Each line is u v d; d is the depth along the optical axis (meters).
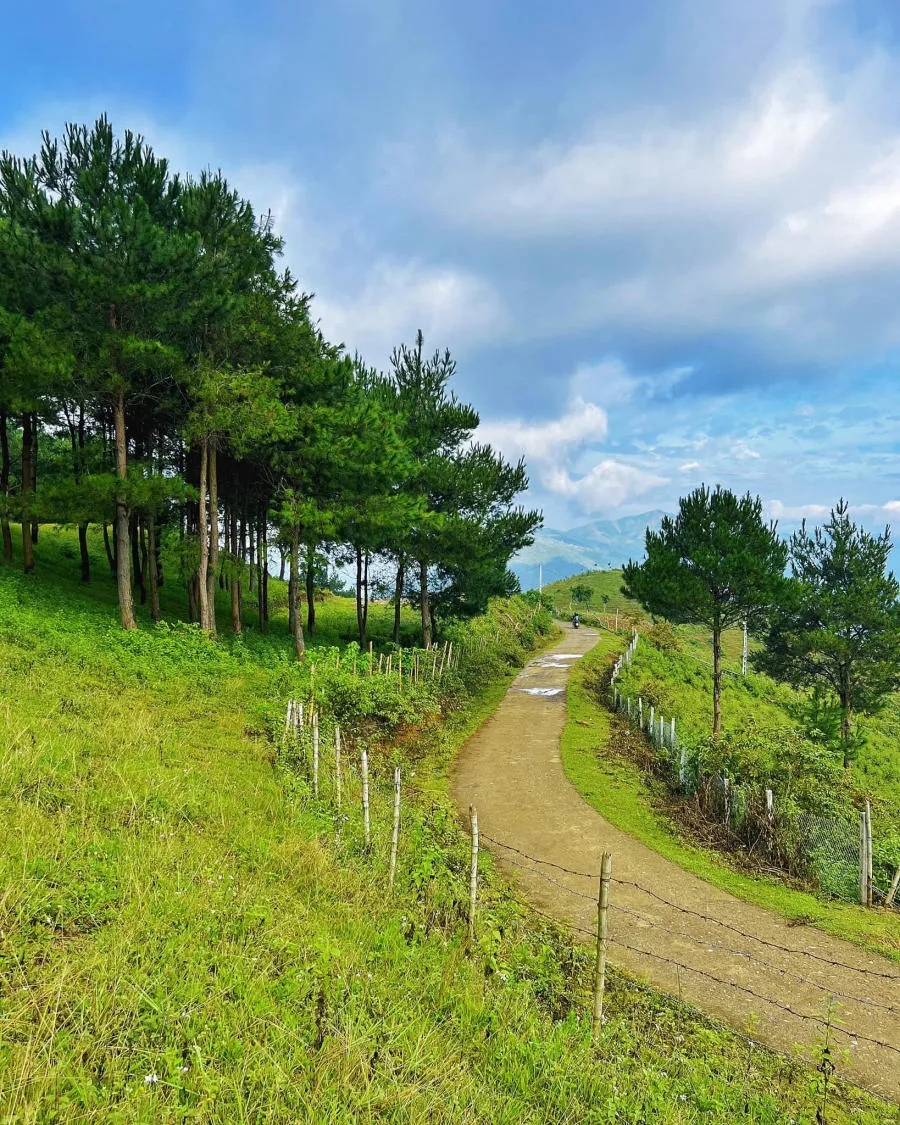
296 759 12.82
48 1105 3.50
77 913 5.36
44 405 22.91
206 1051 4.23
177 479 21.94
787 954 9.00
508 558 34.41
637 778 17.02
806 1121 5.47
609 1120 4.75
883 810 14.00
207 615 24.62
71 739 9.64
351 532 27.98
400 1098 4.28
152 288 19.58
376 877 8.33
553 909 9.93
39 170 21.73
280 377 25.45
